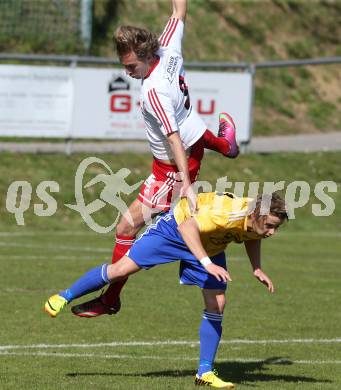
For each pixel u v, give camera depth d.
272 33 83.00
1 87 50.75
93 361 21.05
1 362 20.66
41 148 55.47
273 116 71.56
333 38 86.88
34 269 35.12
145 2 79.19
